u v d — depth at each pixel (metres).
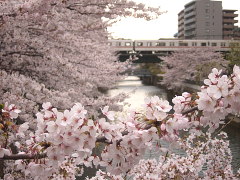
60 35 8.08
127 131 2.55
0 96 6.46
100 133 2.43
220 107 2.37
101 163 2.78
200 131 2.78
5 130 2.97
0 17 6.45
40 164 2.74
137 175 5.84
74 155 2.72
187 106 2.62
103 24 8.53
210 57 42.44
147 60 63.03
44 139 2.58
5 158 2.79
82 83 8.70
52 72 8.30
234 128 20.34
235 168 12.44
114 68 11.75
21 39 7.18
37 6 6.07
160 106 2.46
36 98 6.79
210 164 7.16
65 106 6.94
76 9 7.75
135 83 75.06
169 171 5.73
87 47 9.58
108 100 8.25
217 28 103.81
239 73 2.32
